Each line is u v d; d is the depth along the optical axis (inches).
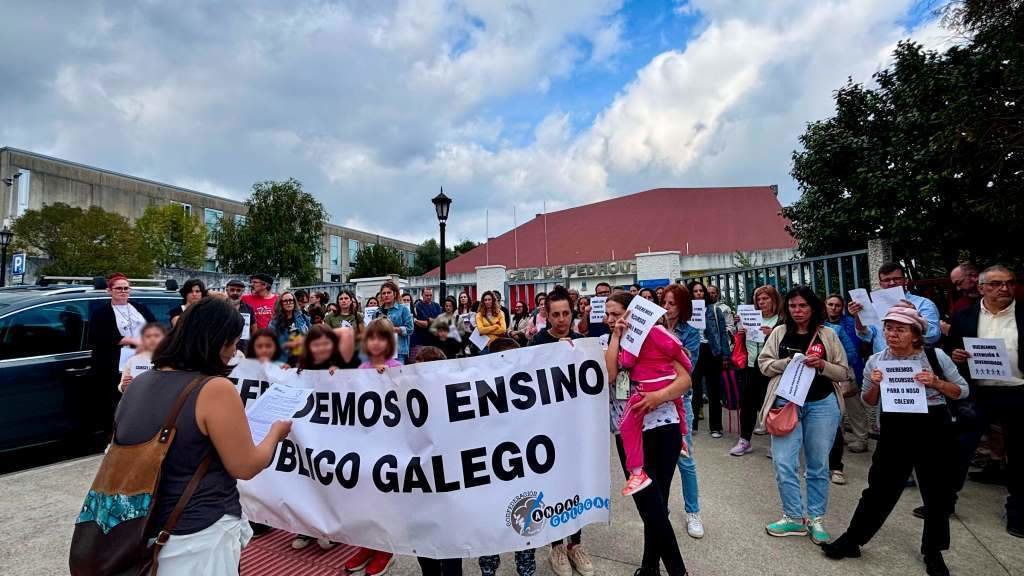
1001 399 139.1
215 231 1211.2
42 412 209.3
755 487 176.2
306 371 124.0
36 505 165.3
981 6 250.2
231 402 69.4
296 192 1176.8
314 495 117.7
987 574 117.6
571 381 113.3
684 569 106.7
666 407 114.3
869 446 222.1
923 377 115.3
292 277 1152.8
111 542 61.1
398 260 1861.5
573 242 1455.5
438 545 105.8
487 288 579.8
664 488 111.6
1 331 202.2
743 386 217.9
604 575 120.1
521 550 109.7
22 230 956.6
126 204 1710.1
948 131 301.0
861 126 461.1
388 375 114.1
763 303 214.2
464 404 109.2
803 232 512.4
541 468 109.2
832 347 134.9
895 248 412.2
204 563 65.7
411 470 108.7
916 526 143.3
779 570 120.5
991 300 152.6
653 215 1497.3
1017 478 136.3
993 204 306.8
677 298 144.9
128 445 64.3
